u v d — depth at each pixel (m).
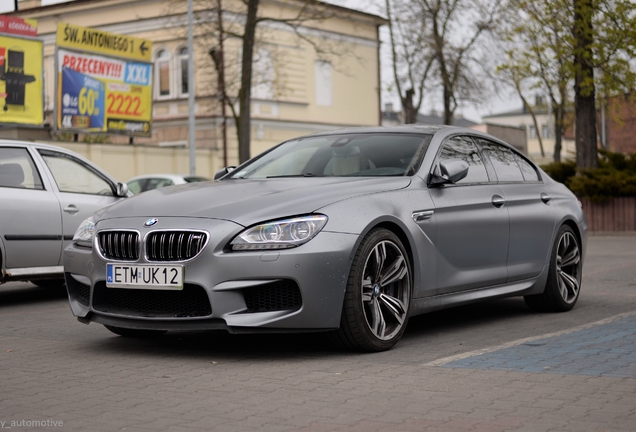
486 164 6.36
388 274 5.12
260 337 5.66
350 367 4.61
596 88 19.53
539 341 5.38
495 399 3.81
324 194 5.03
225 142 33.00
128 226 4.99
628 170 20.41
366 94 41.56
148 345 5.46
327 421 3.48
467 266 5.81
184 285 4.75
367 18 41.12
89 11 35.78
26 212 7.76
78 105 26.70
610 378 4.21
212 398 3.93
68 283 5.45
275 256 4.64
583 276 9.85
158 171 29.31
